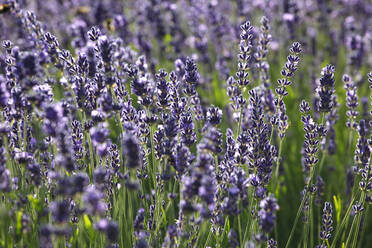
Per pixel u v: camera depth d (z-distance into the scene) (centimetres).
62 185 92
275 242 105
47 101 99
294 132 124
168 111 108
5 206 99
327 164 120
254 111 106
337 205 108
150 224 103
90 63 111
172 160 102
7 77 104
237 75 108
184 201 95
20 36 127
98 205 90
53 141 102
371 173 105
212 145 96
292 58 108
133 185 95
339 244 113
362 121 106
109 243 92
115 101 105
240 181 99
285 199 118
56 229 91
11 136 102
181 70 117
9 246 97
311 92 129
